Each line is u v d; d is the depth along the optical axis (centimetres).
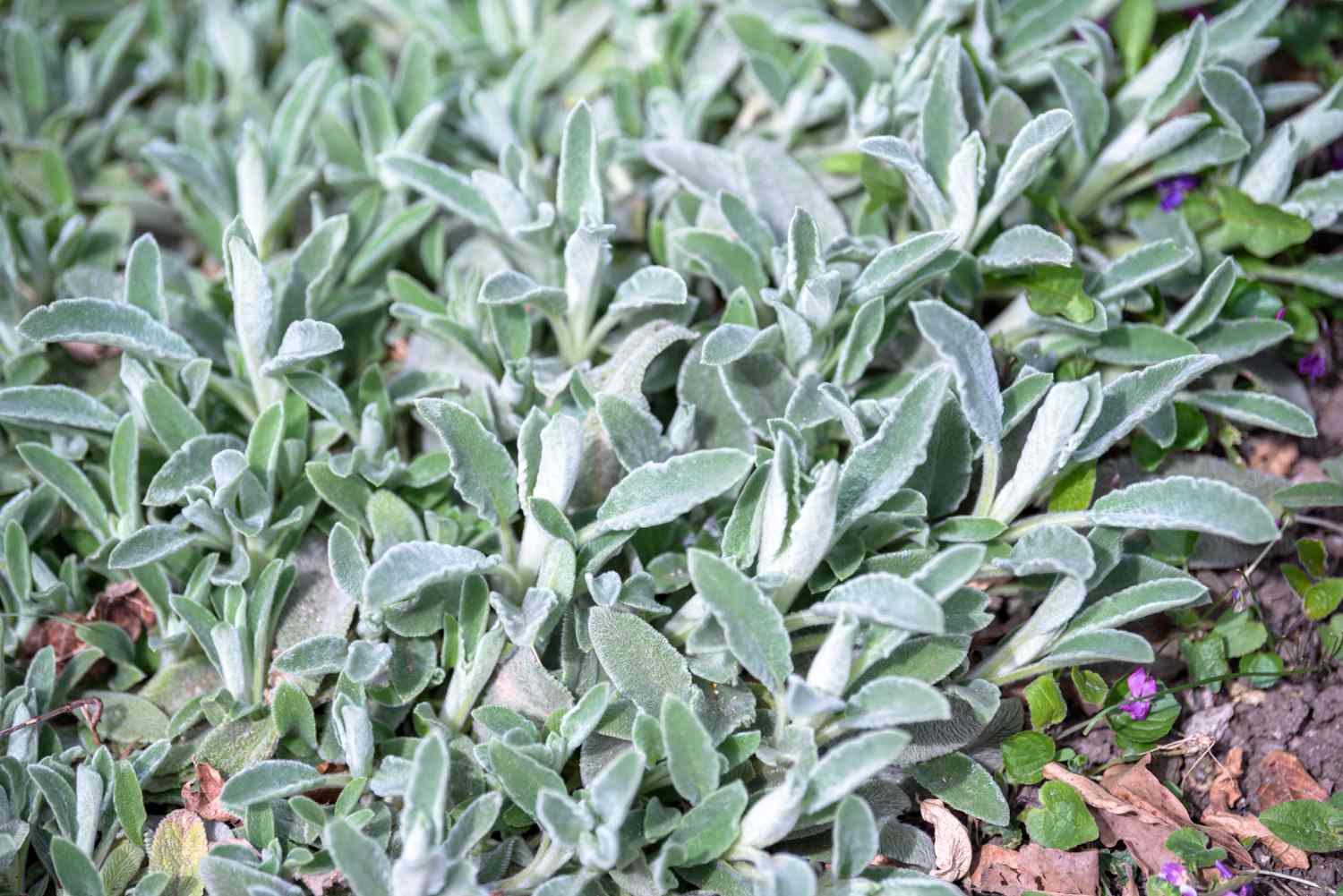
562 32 288
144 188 285
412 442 231
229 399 227
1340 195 233
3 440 227
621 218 251
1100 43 240
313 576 206
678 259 231
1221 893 183
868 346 200
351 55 314
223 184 258
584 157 217
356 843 153
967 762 184
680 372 210
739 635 168
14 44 278
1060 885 184
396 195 258
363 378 220
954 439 197
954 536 191
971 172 204
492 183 219
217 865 165
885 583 165
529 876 169
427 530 211
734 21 269
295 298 222
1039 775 190
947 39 223
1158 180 248
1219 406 214
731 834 166
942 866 183
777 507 173
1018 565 174
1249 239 231
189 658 207
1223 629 208
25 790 185
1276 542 217
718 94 278
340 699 177
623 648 177
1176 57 229
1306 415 207
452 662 189
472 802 168
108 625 205
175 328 232
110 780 184
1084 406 181
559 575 181
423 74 271
